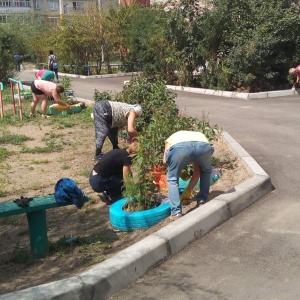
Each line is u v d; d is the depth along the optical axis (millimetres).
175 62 18984
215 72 17594
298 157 7551
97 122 8227
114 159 5879
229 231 4832
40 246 4762
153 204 5609
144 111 8867
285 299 3514
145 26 23844
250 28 16984
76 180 7469
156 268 4133
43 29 36156
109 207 5988
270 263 4098
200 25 17844
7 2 61938
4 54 23219
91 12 28609
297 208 5363
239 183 6137
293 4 17469
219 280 3865
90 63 29344
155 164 6312
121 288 3799
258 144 8680
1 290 4051
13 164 8633
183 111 13172
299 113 12195
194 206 5516
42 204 4656
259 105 14086
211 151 5145
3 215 4469
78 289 3504
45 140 10672
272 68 17312
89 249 4859
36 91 13297
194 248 4492
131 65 29203
